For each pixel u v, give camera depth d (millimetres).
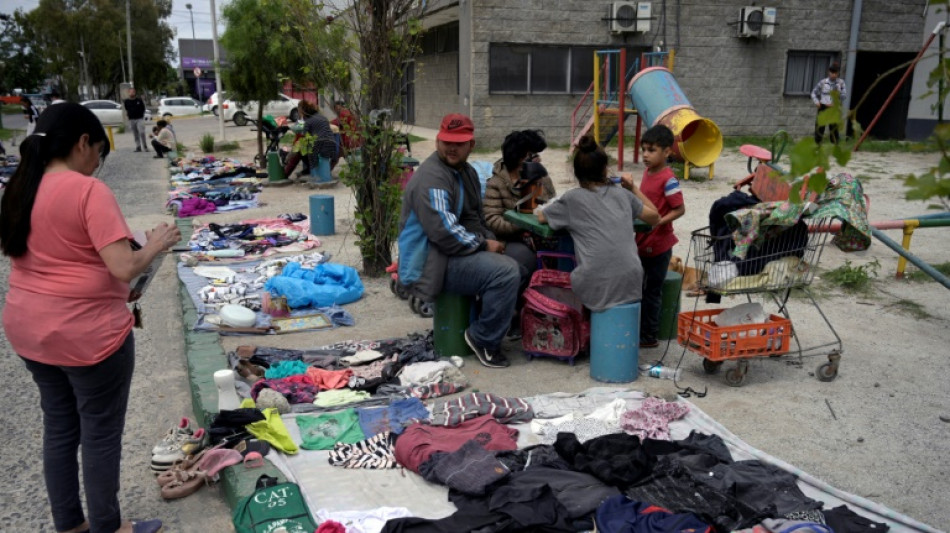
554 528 3311
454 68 23250
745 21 20469
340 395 5008
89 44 57969
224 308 6441
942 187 1853
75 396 3254
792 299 7332
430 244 5484
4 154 20453
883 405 4867
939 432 4480
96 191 3012
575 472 3814
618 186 5258
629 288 5098
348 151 8102
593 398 4875
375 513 3537
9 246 3031
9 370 5914
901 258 7887
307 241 10086
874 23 21594
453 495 3695
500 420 4551
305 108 14867
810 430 4512
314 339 6316
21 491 4102
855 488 3863
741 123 21688
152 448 4547
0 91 62156
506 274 5289
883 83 22375
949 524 3541
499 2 19141
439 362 5426
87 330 3045
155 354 6168
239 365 5395
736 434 4461
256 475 3930
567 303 5660
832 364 5211
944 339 6160
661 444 4109
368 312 7109
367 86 7793
